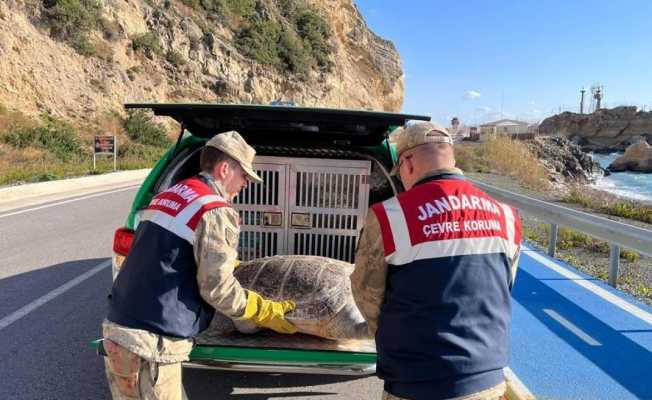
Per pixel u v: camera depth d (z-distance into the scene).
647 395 3.46
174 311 2.22
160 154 27.95
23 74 25.80
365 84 64.88
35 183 13.70
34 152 21.45
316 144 4.05
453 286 1.81
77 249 7.26
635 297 5.45
